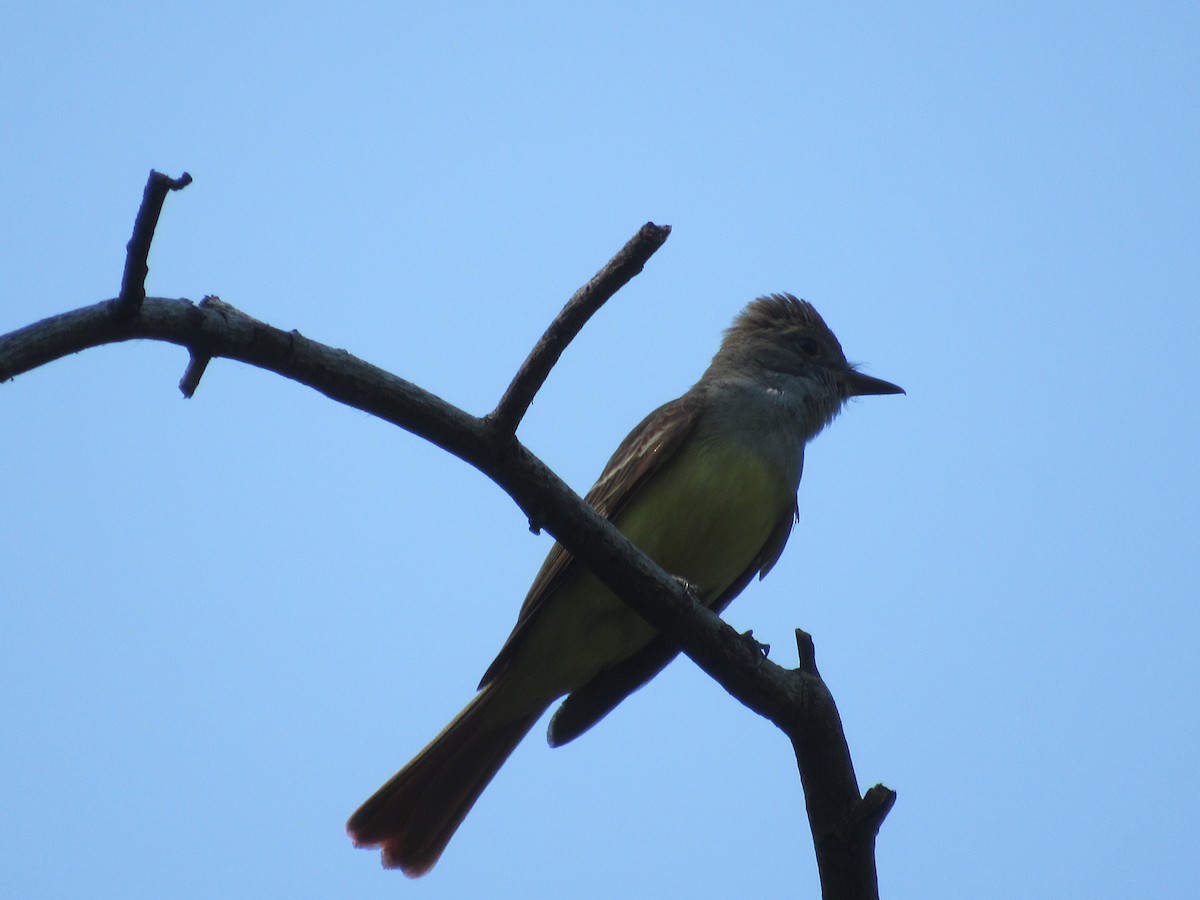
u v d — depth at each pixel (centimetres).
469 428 725
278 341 673
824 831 836
